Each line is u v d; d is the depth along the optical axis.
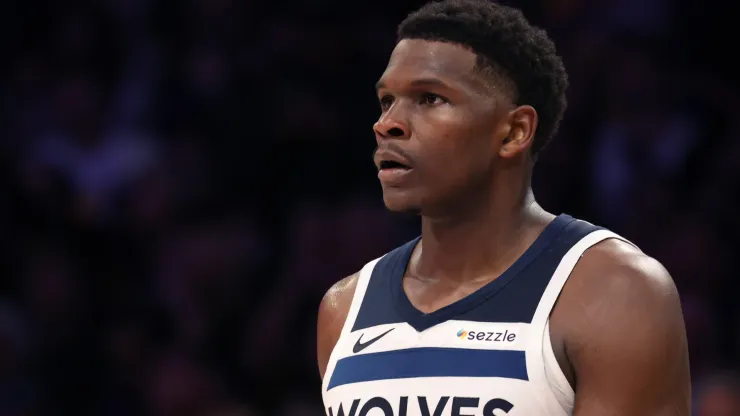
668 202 18.42
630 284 6.51
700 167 18.91
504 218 7.07
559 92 7.30
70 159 21.30
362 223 19.06
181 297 19.17
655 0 20.38
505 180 7.07
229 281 19.28
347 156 21.02
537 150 7.28
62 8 23.61
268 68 21.73
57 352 19.19
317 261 18.77
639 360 6.36
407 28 7.14
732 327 17.00
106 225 20.52
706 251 17.66
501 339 6.59
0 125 22.22
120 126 21.67
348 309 7.60
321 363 7.82
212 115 21.52
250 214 20.53
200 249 19.52
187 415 17.47
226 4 22.53
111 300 19.80
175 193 20.47
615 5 20.20
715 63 20.20
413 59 6.92
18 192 20.98
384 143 6.99
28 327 19.42
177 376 17.75
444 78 6.82
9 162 21.44
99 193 20.78
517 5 20.33
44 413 18.50
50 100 22.34
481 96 6.86
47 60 23.12
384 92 7.07
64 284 19.81
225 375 18.20
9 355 18.50
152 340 18.92
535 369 6.43
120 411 18.41
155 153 21.09
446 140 6.82
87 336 19.47
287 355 17.98
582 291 6.59
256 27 22.38
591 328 6.45
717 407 13.60
